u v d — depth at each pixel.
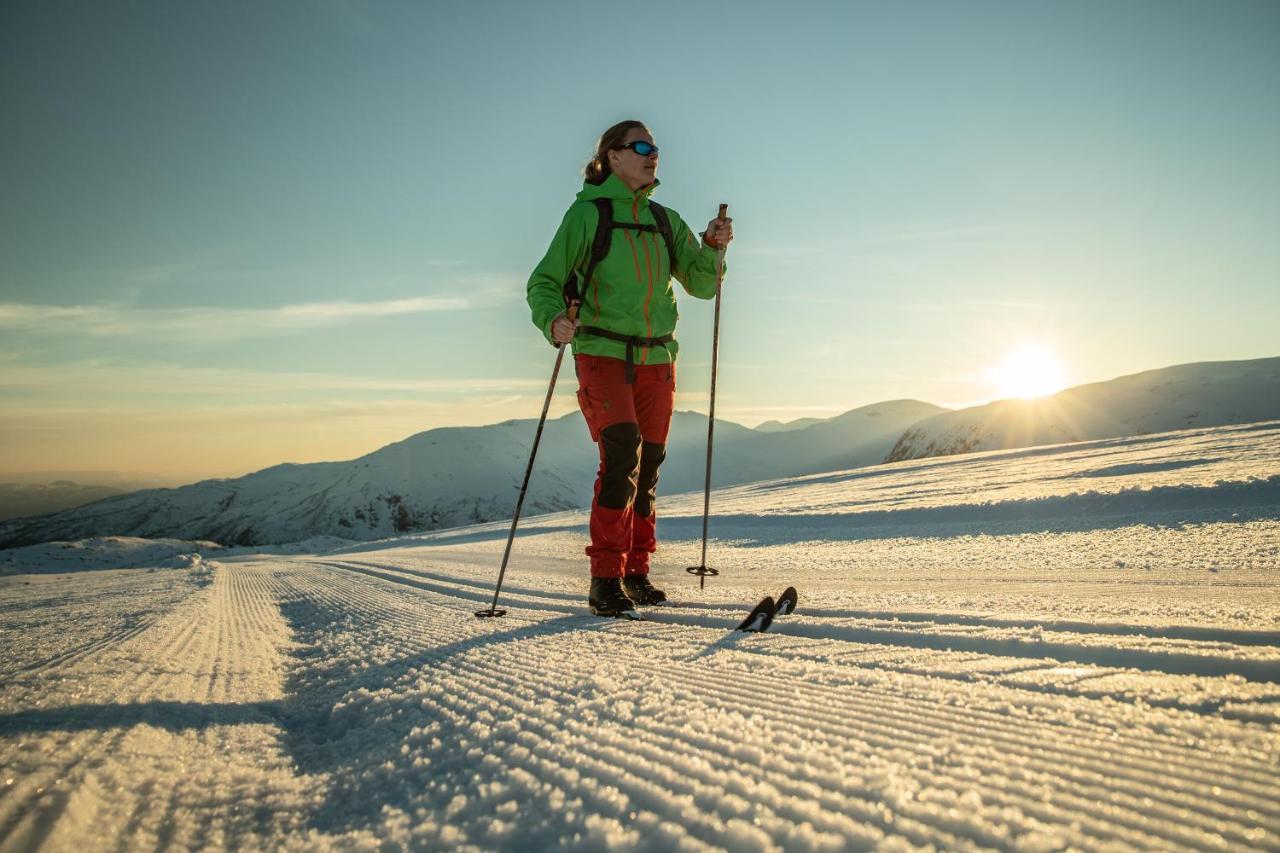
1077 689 1.42
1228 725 1.16
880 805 0.90
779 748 1.13
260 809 1.10
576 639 2.33
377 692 1.87
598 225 3.23
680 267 3.59
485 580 5.92
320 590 6.46
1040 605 2.77
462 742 1.32
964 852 0.77
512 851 0.86
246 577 10.23
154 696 1.81
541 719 1.40
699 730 1.25
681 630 2.44
